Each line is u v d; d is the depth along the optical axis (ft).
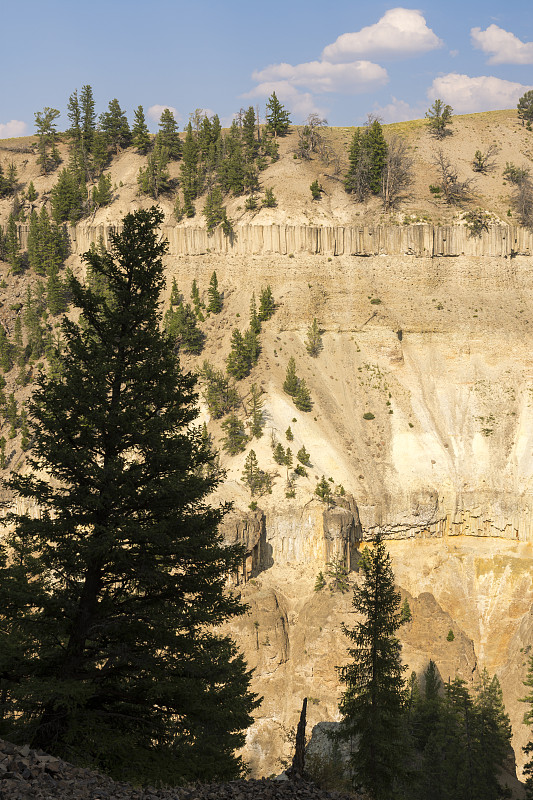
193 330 606.14
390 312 642.63
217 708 93.04
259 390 550.77
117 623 89.04
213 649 96.99
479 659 443.32
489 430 556.51
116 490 89.66
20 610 89.76
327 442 528.63
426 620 426.92
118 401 95.40
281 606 429.38
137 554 92.38
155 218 100.73
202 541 93.61
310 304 637.30
